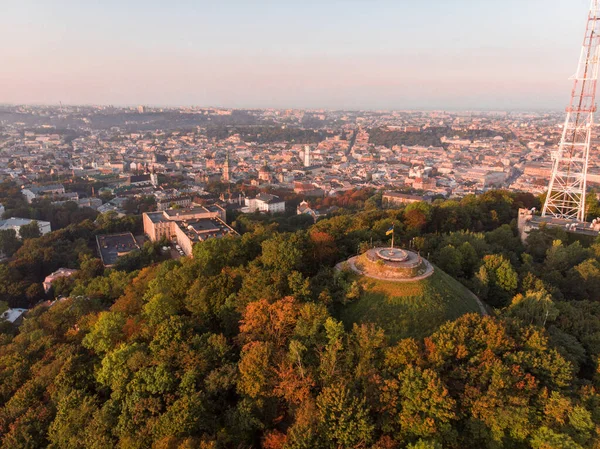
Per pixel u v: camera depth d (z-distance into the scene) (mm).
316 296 166625
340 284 173375
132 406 128750
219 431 122938
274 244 192500
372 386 122375
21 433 133750
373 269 178625
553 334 153625
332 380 126562
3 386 163000
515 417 115500
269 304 153500
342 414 114188
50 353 171750
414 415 117062
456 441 116062
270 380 131125
